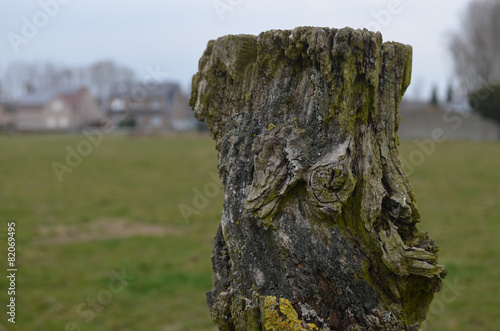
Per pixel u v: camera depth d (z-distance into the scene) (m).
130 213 15.02
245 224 2.97
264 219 2.87
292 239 2.86
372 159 2.89
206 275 9.61
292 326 2.78
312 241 2.84
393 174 2.93
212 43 3.29
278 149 2.92
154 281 9.21
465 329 7.18
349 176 2.76
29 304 7.93
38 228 12.80
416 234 2.98
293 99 3.01
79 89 67.69
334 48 2.83
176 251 11.23
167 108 63.53
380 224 2.86
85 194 17.83
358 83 2.90
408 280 2.84
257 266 2.99
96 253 10.91
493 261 10.02
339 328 2.89
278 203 2.88
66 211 15.01
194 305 8.23
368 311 2.85
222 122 3.20
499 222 13.27
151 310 8.02
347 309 2.88
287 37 2.96
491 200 16.30
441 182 19.75
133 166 25.12
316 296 2.90
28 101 65.44
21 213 14.38
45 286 8.76
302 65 3.00
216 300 3.18
